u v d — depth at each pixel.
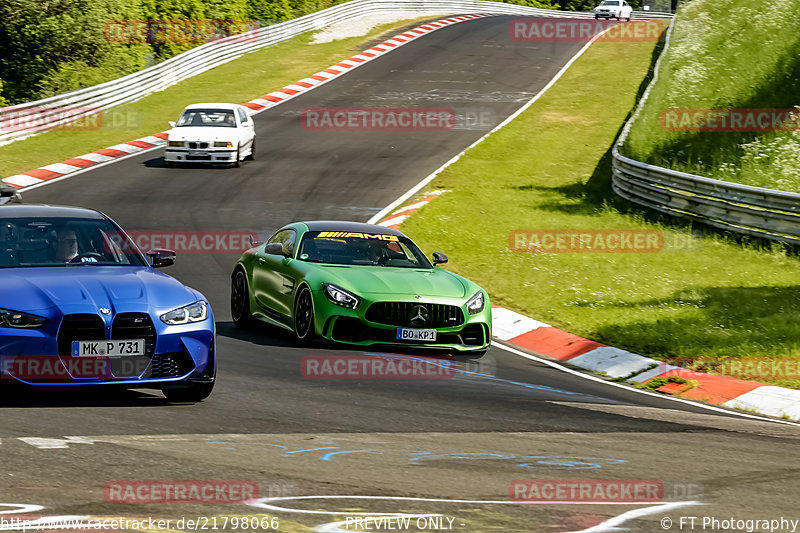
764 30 117.62
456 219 72.12
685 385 37.69
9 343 25.42
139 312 26.66
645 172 78.88
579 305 51.16
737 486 21.62
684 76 110.56
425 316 37.56
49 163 92.12
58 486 18.41
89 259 29.94
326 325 37.31
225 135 91.00
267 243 44.44
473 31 192.12
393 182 87.88
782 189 77.75
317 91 138.62
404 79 147.25
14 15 138.88
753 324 47.41
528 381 35.91
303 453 22.42
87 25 144.88
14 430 22.92
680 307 50.91
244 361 35.09
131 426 24.25
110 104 121.69
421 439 24.89
